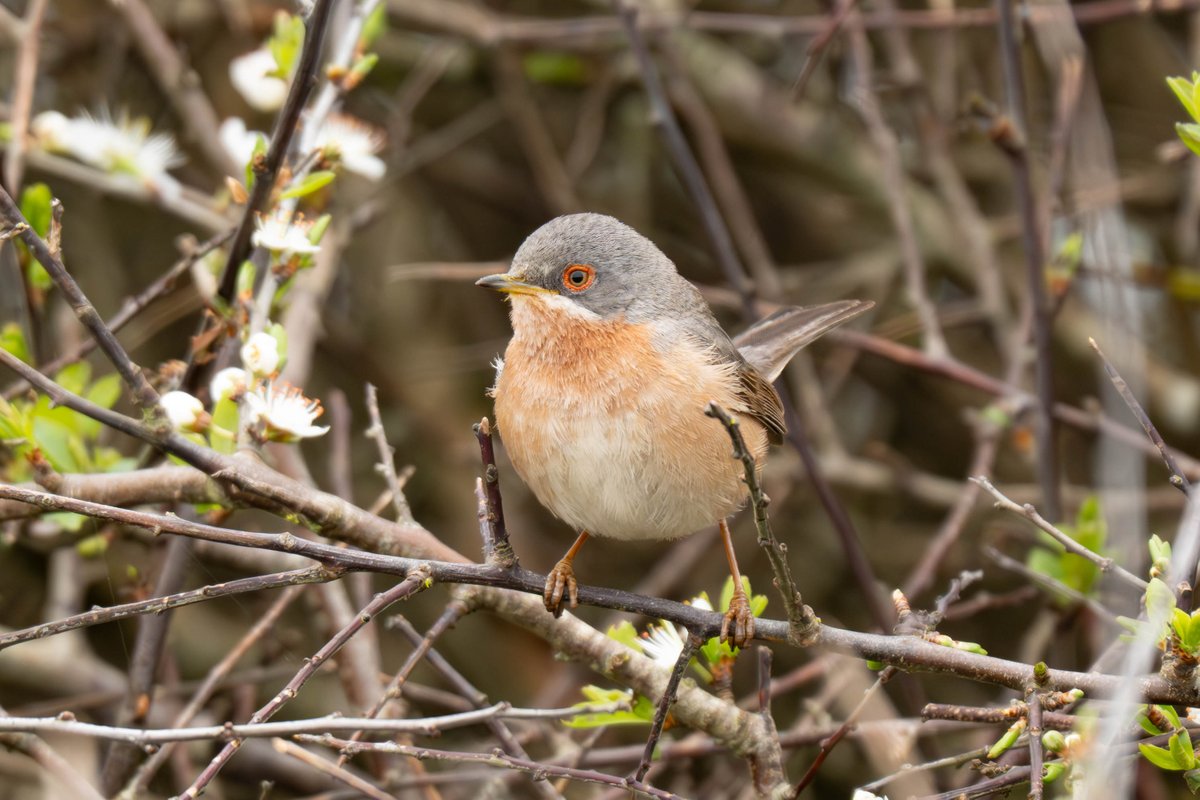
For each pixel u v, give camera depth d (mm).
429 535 7445
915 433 15383
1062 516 10141
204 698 8398
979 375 11102
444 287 15445
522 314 8352
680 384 7977
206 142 11758
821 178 14789
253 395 7242
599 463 7965
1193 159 12625
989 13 11984
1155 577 6266
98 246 13297
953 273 14562
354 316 14586
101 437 10328
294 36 9375
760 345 10375
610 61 14859
